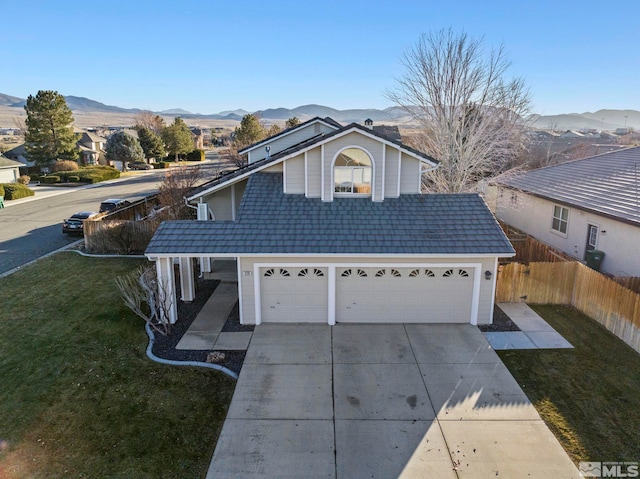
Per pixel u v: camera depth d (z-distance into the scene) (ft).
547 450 25.72
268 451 25.55
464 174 80.69
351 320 42.24
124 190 137.08
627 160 68.28
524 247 61.82
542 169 84.12
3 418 28.22
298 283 41.34
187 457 25.22
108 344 38.06
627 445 26.22
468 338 39.19
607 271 54.44
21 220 92.79
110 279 55.06
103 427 27.53
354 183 46.26
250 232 41.57
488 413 28.96
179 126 240.94
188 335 39.75
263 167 48.26
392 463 24.63
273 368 34.19
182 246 39.91
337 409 29.30
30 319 42.96
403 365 34.71
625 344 38.27
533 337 39.52
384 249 39.73
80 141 215.31
